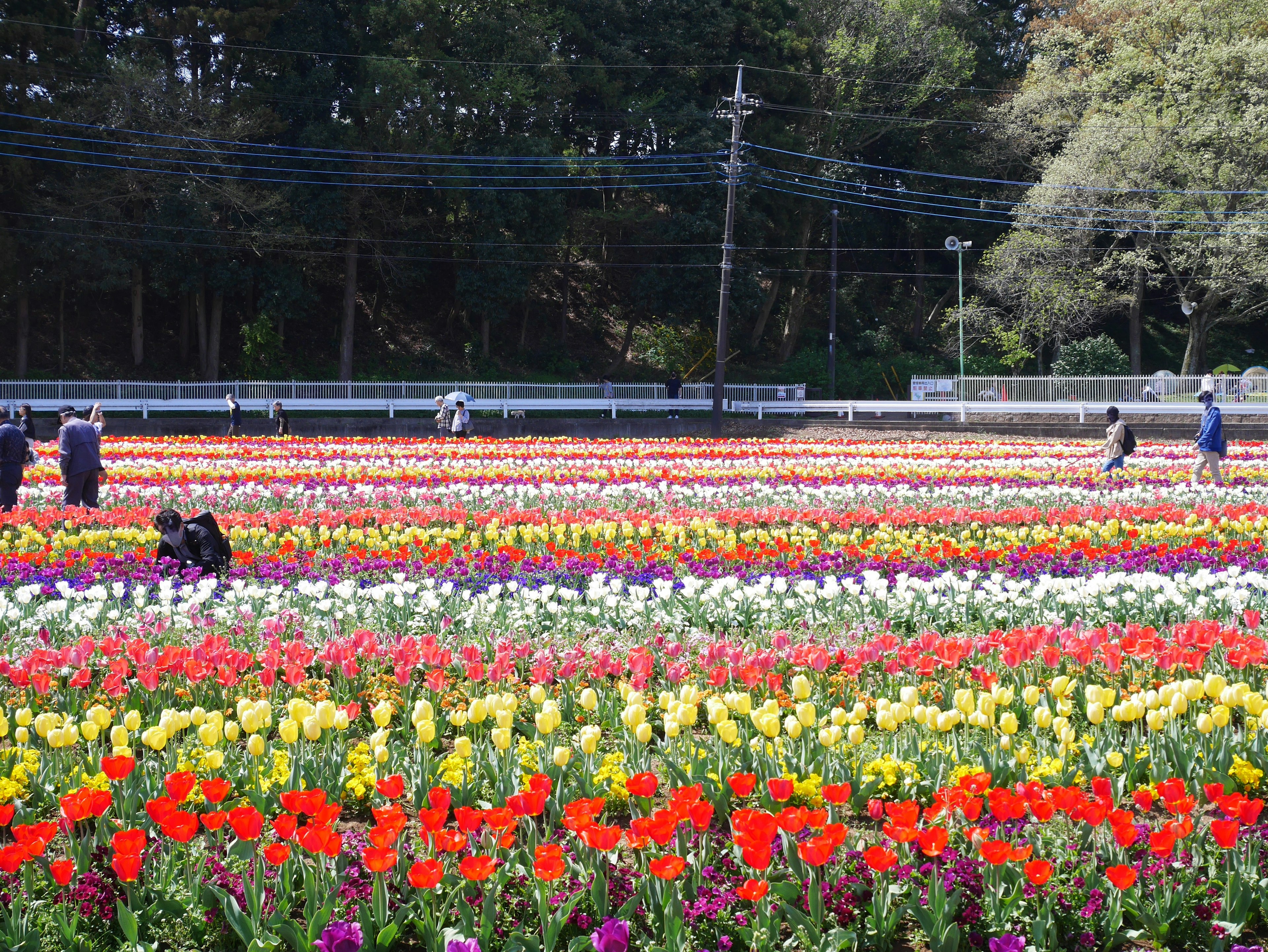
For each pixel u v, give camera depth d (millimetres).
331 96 36250
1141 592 8625
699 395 35625
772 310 48844
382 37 37156
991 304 48281
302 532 11883
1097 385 34250
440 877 3889
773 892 4188
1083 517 13320
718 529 12812
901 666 6652
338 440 25812
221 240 34562
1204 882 4391
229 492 15258
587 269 48031
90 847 4512
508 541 11891
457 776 5172
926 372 44031
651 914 4223
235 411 26938
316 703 6605
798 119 43562
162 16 33344
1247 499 15031
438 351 42156
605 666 6488
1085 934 4094
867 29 42812
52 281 33125
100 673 7105
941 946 4020
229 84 35031
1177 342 51438
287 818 4004
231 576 10305
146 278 37594
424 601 8188
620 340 45688
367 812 5414
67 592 8281
